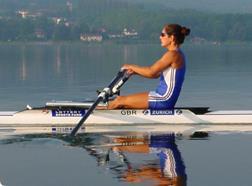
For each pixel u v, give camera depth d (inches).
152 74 529.3
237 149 438.3
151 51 3786.9
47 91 904.9
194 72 1337.4
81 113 539.5
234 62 1854.1
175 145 453.4
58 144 457.1
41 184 350.0
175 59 529.7
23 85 1006.4
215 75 1234.6
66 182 352.5
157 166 385.7
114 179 356.5
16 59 2144.4
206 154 421.7
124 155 417.4
